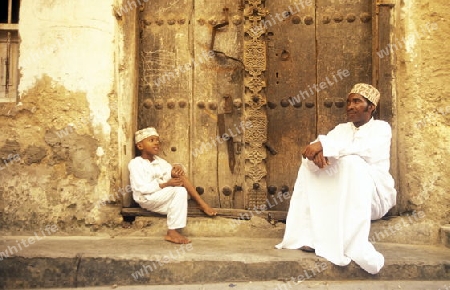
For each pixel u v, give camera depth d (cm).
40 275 353
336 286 334
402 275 346
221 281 348
